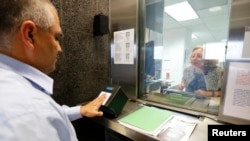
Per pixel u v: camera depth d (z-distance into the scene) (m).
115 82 1.64
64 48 1.24
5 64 0.45
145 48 1.47
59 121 0.43
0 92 0.36
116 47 1.59
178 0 1.26
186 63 1.25
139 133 0.88
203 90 1.16
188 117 1.08
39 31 0.48
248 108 0.87
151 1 1.40
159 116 1.08
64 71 1.26
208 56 1.13
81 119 1.45
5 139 0.31
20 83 0.42
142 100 1.47
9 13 0.42
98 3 1.47
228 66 0.93
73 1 1.27
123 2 1.48
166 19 1.34
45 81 0.52
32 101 0.39
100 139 1.66
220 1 1.05
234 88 0.91
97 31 1.42
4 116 0.33
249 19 0.88
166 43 1.36
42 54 0.51
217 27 1.08
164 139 0.81
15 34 0.44
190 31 1.22
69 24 1.26
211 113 1.11
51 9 0.53
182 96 1.28
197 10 1.17
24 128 0.34
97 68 1.53
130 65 1.49
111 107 1.04
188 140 0.80
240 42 0.92
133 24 1.43
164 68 1.38
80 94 1.40
